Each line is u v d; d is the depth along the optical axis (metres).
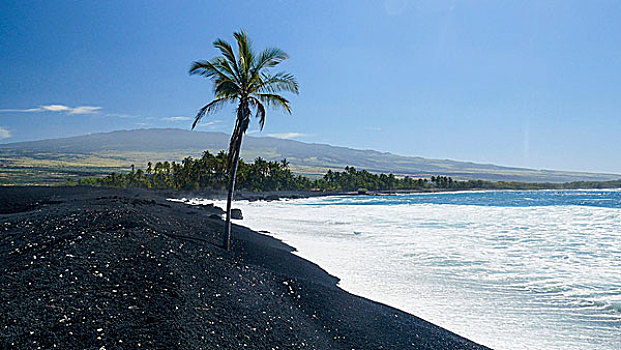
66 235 14.61
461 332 10.05
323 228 33.31
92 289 9.06
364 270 17.06
